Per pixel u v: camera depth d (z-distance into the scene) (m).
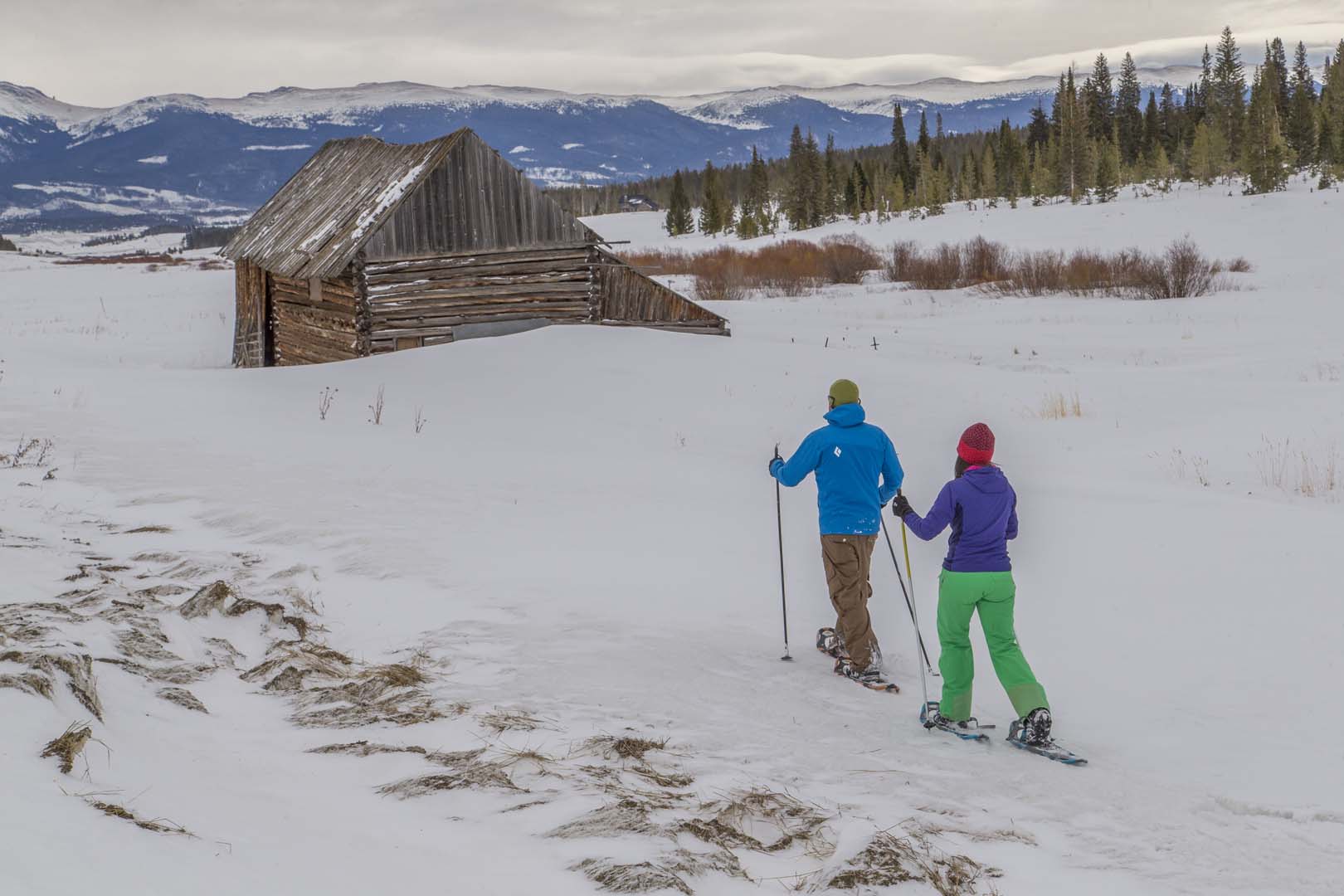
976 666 7.35
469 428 17.08
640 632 7.30
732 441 17.28
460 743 4.95
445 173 25.00
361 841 3.59
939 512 6.00
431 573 8.53
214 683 5.68
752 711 6.00
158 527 9.51
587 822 3.97
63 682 4.37
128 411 16.53
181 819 3.39
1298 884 4.16
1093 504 12.14
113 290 54.75
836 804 4.72
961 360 27.28
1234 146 117.12
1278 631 7.59
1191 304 40.00
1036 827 4.68
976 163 141.62
